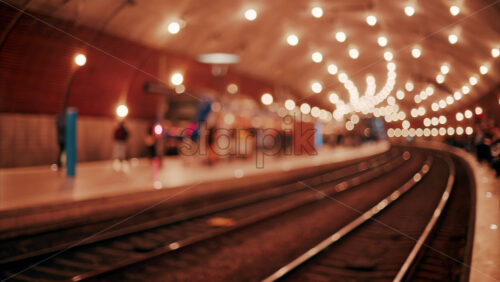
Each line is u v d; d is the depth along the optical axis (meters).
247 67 28.47
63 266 6.99
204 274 6.71
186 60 22.31
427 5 16.22
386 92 45.34
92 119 17.23
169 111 20.77
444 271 7.06
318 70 36.09
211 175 16.02
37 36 13.88
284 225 10.64
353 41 27.75
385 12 20.03
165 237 9.15
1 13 12.52
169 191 12.36
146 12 16.78
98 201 10.04
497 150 15.13
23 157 14.49
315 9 15.52
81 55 13.20
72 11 14.49
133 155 19.44
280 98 35.34
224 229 9.55
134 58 18.56
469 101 32.84
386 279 6.61
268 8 20.47
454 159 33.47
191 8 18.03
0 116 13.62
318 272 6.92
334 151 40.25
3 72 13.30
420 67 31.69
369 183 20.73
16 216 8.29
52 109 15.36
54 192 10.32
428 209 13.05
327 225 10.80
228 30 22.20
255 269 7.00
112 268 6.64
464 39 18.66
